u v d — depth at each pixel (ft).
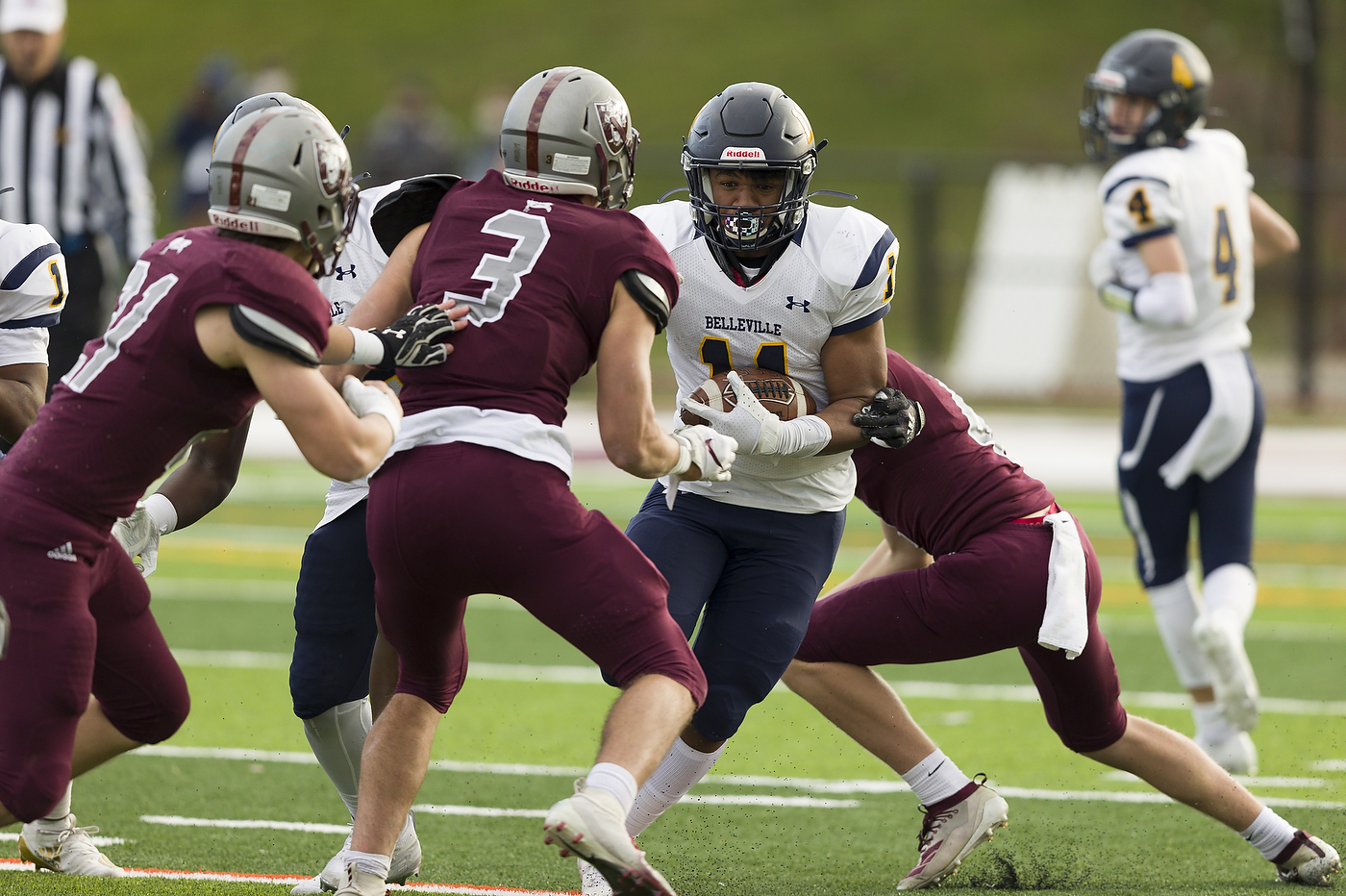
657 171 185.47
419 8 305.73
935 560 43.04
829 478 41.42
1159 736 42.11
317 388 31.40
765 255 40.04
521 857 44.34
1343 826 48.11
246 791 50.98
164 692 35.86
